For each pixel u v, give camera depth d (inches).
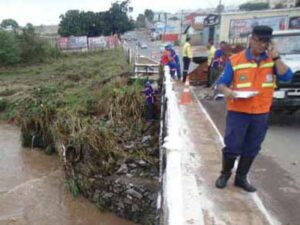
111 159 406.0
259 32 172.4
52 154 605.9
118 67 902.4
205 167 247.1
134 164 397.7
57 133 525.3
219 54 541.3
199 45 2149.4
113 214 388.2
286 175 247.0
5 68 1482.5
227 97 180.2
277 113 410.9
